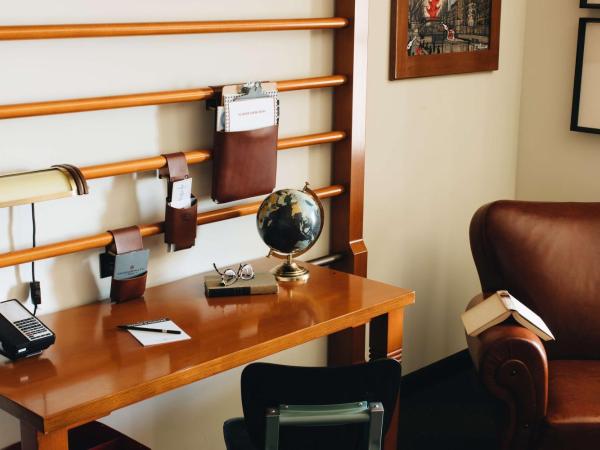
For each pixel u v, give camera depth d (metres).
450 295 3.78
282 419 1.92
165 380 1.99
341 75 2.95
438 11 3.34
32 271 2.29
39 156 2.27
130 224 2.52
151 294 2.54
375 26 3.15
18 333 2.07
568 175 3.80
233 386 2.92
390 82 3.27
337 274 2.73
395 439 2.75
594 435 2.52
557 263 2.93
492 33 3.60
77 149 2.35
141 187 2.52
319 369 1.91
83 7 2.29
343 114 2.99
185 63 2.55
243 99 2.59
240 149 2.62
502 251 2.94
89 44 2.33
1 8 2.14
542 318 2.91
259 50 2.75
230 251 2.82
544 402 2.56
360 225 3.11
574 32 3.68
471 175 3.75
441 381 3.79
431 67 3.37
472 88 3.64
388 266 3.46
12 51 2.18
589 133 3.70
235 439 2.25
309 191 2.74
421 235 3.57
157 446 2.72
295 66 2.87
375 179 3.31
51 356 2.09
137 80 2.45
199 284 2.63
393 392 2.02
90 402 1.85
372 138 3.25
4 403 1.89
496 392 2.58
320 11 2.91
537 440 2.57
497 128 3.83
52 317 2.35
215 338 2.20
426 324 3.69
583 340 2.91
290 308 2.42
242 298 2.50
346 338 3.18
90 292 2.47
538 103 3.86
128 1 2.39
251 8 2.70
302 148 2.96
